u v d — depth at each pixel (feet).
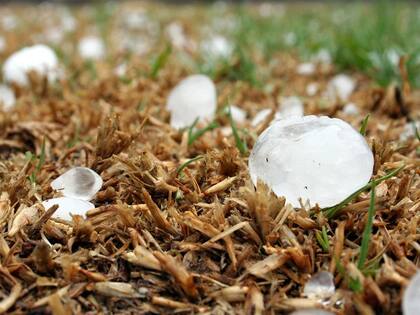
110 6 2.60
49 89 1.07
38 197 0.66
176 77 1.15
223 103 0.99
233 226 0.57
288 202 0.59
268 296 0.54
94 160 0.71
